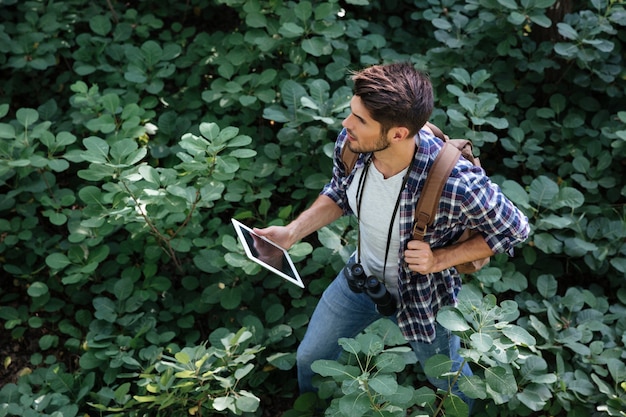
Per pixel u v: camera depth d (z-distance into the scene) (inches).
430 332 110.7
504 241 98.0
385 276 109.3
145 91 184.9
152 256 149.6
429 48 198.2
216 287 148.9
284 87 162.1
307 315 147.4
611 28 172.7
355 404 108.9
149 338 140.9
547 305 147.5
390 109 88.4
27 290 155.5
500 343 106.6
